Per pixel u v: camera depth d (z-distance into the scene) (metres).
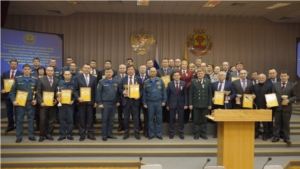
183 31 11.85
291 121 8.05
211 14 11.79
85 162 5.50
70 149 6.07
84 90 6.42
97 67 11.64
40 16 11.43
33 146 6.11
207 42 11.94
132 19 11.70
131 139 6.68
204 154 6.03
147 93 6.75
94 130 7.28
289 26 12.28
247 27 12.07
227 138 4.55
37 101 6.38
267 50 12.18
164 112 7.39
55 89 6.50
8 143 6.14
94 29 11.62
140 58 11.77
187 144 6.33
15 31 9.55
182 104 6.85
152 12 11.55
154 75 6.77
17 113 6.22
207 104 6.78
